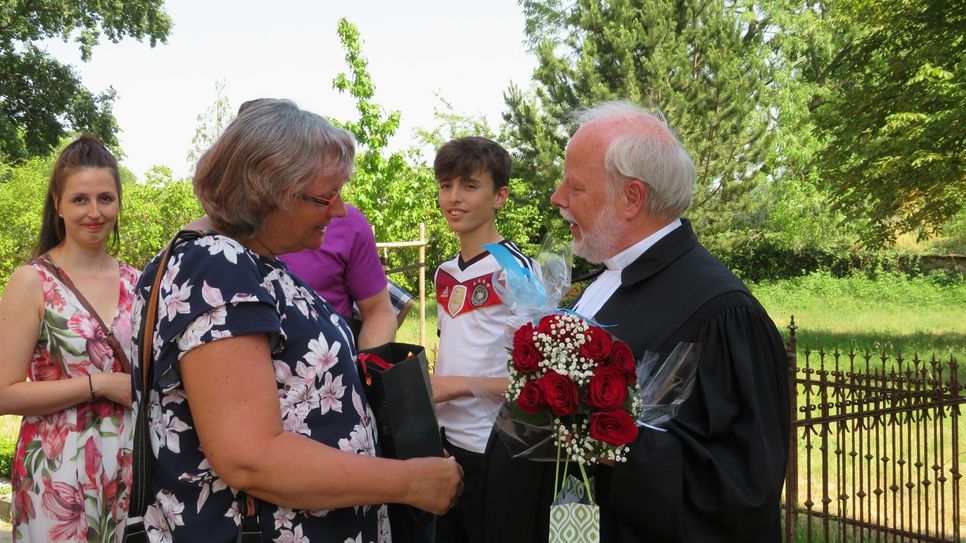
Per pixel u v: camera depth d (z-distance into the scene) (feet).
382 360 6.81
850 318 73.05
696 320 6.63
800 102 91.35
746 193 81.41
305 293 6.07
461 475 6.34
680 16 76.95
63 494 9.05
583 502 6.52
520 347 6.33
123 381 9.25
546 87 76.89
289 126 5.63
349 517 5.95
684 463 6.24
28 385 8.95
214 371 5.25
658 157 7.07
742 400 6.37
